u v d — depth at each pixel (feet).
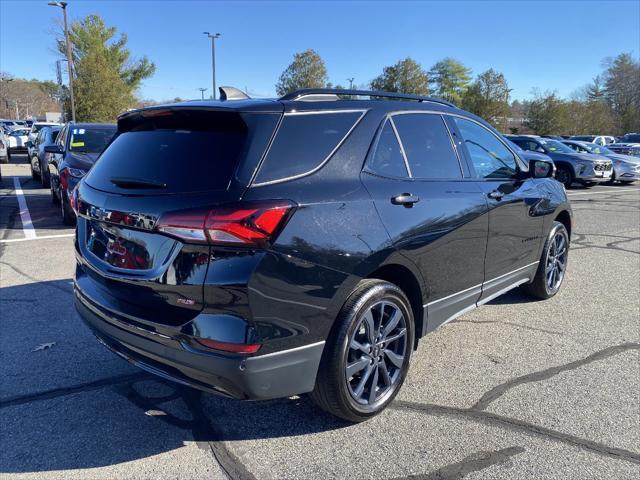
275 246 7.91
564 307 16.60
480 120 13.94
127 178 9.16
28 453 8.86
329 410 9.47
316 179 8.82
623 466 8.64
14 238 25.27
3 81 225.56
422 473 8.45
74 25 141.08
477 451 9.04
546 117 172.24
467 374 11.93
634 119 207.41
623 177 62.64
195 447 9.13
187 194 8.13
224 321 7.84
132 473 8.41
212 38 126.82
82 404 10.46
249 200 7.88
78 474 8.37
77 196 10.62
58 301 16.35
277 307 8.04
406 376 11.17
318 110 9.36
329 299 8.68
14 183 50.83
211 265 7.75
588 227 31.91
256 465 8.64
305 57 141.90
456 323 15.16
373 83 174.60
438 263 11.01
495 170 13.75
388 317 10.08
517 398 10.84
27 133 94.43
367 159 9.82
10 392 10.85
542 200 15.38
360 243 9.03
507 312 16.10
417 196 10.41
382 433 9.58
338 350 8.93
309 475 8.41
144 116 9.98
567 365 12.40
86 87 113.91
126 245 8.93
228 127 8.78
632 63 240.94
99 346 13.15
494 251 13.12
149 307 8.63
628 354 13.04
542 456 8.89
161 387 11.20
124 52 150.92
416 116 11.43
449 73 230.89
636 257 23.71
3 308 15.66
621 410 10.37
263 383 8.13
